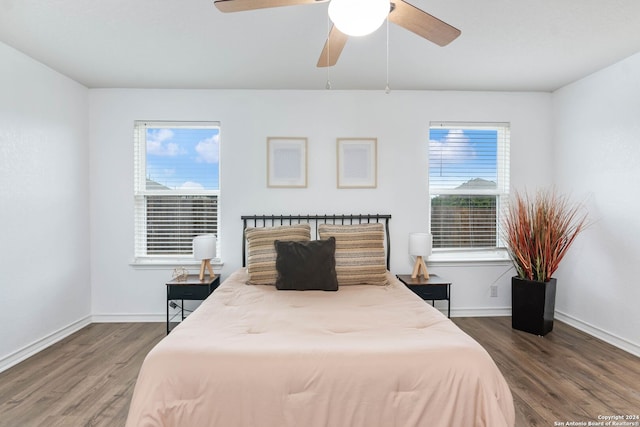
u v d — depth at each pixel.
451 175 3.57
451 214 3.59
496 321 3.40
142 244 3.48
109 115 3.37
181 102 3.39
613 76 2.83
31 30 2.26
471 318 3.49
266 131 3.42
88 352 2.71
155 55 2.64
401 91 3.47
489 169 3.59
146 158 3.47
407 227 3.49
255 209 3.43
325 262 2.58
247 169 3.42
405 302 2.24
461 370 1.39
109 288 3.40
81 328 3.23
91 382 2.25
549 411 1.92
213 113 3.40
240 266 3.43
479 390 1.36
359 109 3.45
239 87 3.36
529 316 3.07
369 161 3.46
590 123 3.06
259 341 1.55
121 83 3.23
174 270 3.19
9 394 2.11
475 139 3.58
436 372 1.39
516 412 1.91
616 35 2.34
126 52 2.59
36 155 2.74
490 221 3.61
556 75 3.08
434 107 3.48
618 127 2.79
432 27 1.53
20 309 2.58
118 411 1.93
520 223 3.14
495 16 2.09
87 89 3.34
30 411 1.93
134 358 2.61
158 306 3.42
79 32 2.29
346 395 1.37
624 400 2.03
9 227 2.50
